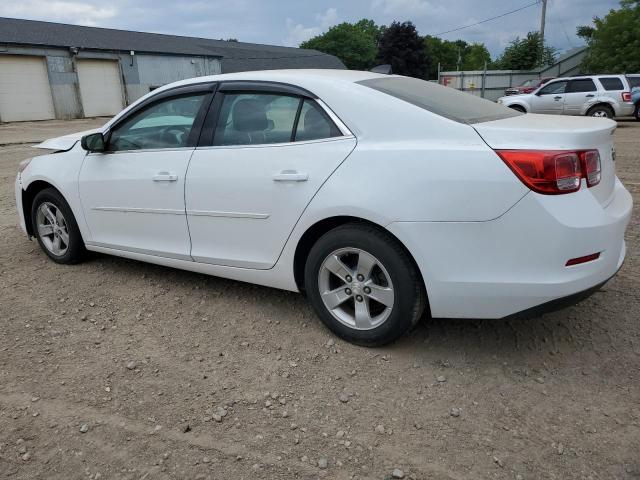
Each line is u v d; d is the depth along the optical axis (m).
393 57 69.00
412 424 2.63
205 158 3.68
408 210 2.89
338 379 3.01
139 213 4.09
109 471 2.36
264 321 3.71
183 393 2.91
